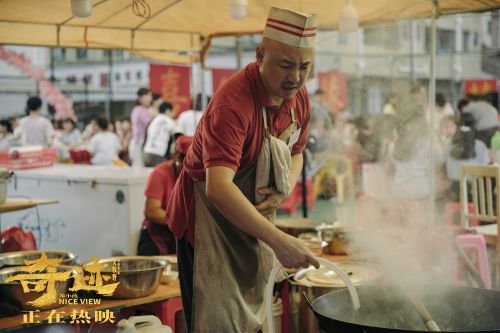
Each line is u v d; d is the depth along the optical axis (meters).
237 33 4.94
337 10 4.14
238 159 2.04
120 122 9.05
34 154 5.43
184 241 2.31
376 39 9.47
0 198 4.18
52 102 9.17
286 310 3.19
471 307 2.18
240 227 2.01
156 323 2.42
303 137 2.39
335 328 1.90
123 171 5.09
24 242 4.19
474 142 5.71
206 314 2.18
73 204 4.91
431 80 4.16
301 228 3.88
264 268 2.25
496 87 7.33
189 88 6.20
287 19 1.95
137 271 2.61
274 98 2.12
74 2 3.09
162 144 7.03
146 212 4.16
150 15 4.26
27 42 4.11
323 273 2.94
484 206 4.64
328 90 9.36
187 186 2.25
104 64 10.86
